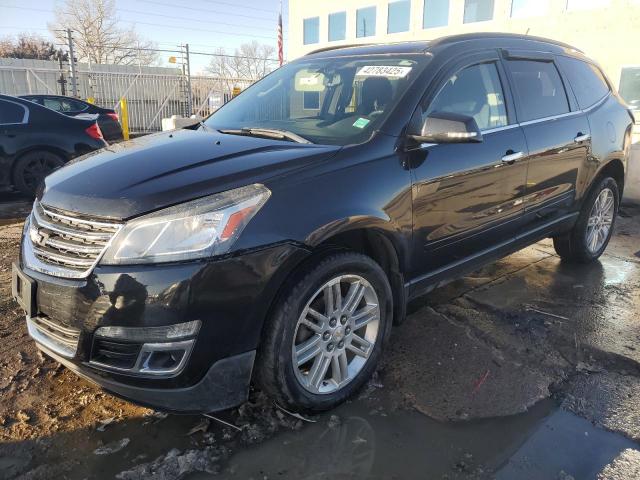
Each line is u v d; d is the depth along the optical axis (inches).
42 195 104.2
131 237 86.2
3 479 87.4
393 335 138.0
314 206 97.2
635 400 112.0
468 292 168.1
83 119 310.3
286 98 144.7
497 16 597.9
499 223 142.3
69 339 94.2
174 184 91.5
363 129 117.2
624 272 190.7
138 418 103.5
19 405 106.4
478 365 124.4
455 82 131.3
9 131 282.8
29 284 96.5
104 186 94.6
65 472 89.4
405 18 701.3
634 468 92.2
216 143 113.8
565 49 180.9
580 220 185.5
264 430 100.8
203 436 98.7
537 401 111.2
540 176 153.2
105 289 86.0
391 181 110.0
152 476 88.7
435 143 115.8
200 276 85.6
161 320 85.6
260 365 96.3
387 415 106.1
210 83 872.3
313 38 853.2
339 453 95.0
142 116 829.2
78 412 105.0
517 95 148.9
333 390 106.3
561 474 90.6
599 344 135.0
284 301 94.8
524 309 155.3
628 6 495.2
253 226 89.9
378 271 109.6
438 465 92.7
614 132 186.5
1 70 748.0
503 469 91.7
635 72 498.0
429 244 122.3
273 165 98.3
